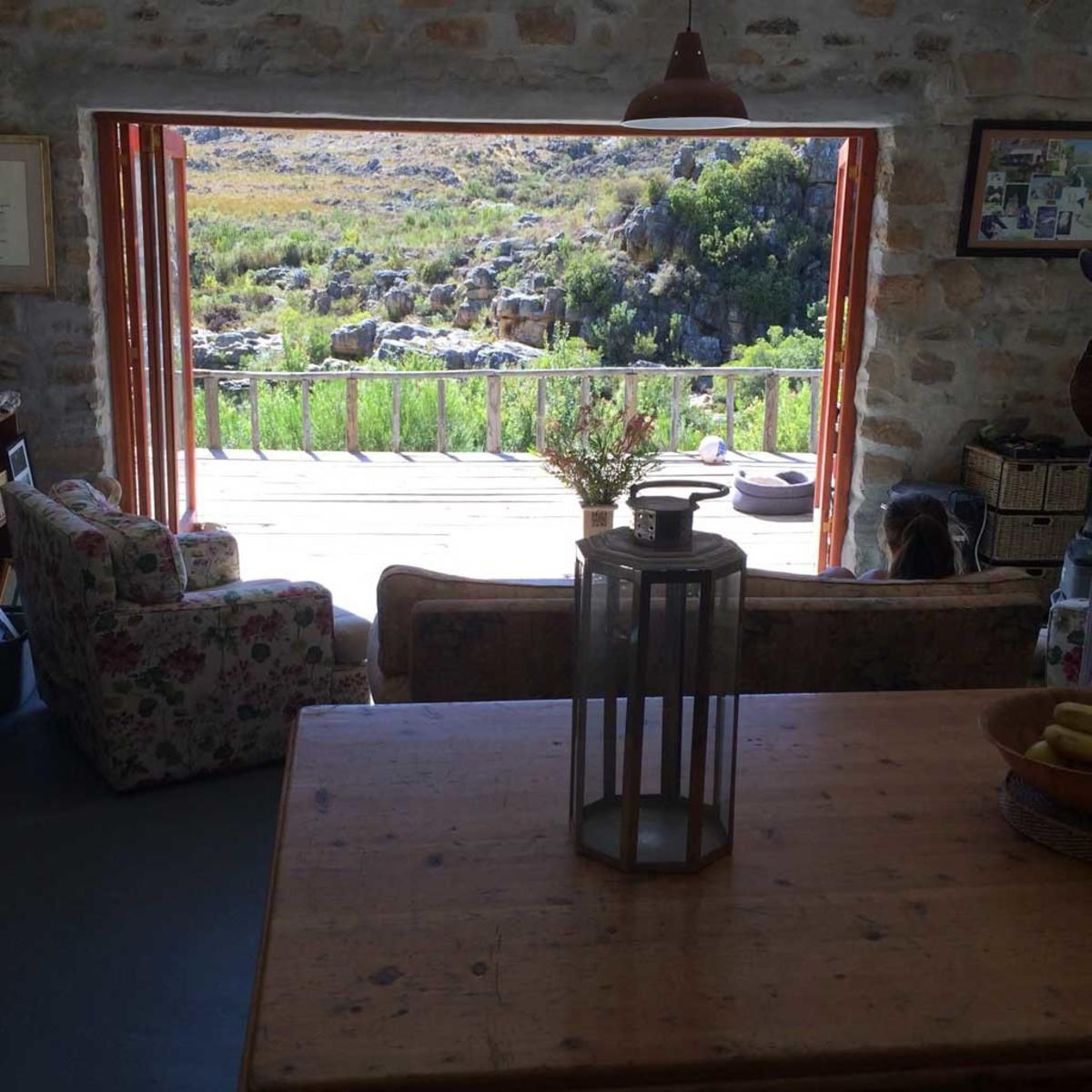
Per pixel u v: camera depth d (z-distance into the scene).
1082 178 5.25
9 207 4.88
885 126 5.22
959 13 5.09
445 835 1.54
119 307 5.19
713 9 5.02
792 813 1.61
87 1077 2.37
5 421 4.81
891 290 5.34
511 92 5.02
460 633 2.72
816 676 2.80
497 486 8.35
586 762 1.47
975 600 2.81
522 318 15.91
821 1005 1.21
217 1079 2.38
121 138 5.10
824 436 5.71
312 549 6.62
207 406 9.42
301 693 3.78
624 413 6.78
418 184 17.81
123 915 2.98
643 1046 1.15
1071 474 5.18
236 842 3.36
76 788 3.68
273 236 16.91
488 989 1.23
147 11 4.83
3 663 4.18
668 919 1.35
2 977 2.70
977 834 1.56
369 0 4.91
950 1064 1.16
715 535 1.44
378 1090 1.10
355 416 9.55
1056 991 1.24
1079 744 1.49
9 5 4.77
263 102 4.95
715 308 16.17
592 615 1.41
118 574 3.48
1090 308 5.41
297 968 1.26
